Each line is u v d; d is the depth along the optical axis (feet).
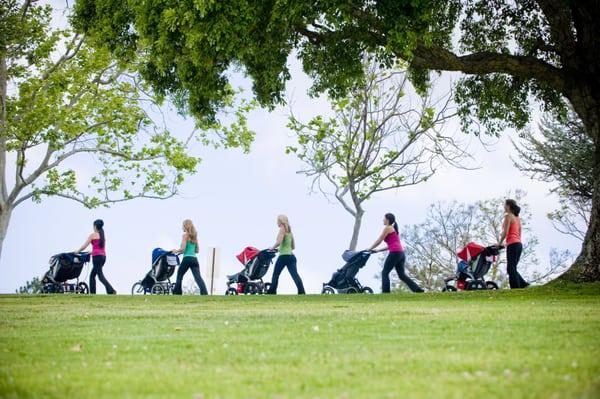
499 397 36.94
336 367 46.93
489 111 172.65
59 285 191.52
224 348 56.85
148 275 178.19
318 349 55.47
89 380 43.91
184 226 164.76
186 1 135.54
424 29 130.11
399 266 156.25
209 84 147.84
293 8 129.29
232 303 122.62
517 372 44.11
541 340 58.39
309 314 89.20
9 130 238.89
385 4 129.39
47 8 225.56
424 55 142.31
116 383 42.75
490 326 69.82
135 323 81.10
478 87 171.83
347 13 130.52
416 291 155.94
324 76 161.89
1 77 228.63
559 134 224.53
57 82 245.65
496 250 156.76
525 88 168.66
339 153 240.32
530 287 143.54
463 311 88.94
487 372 43.93
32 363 51.55
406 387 39.88
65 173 264.11
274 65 145.48
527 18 164.86
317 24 149.89
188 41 135.13
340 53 154.30
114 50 166.50
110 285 180.75
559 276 143.64
